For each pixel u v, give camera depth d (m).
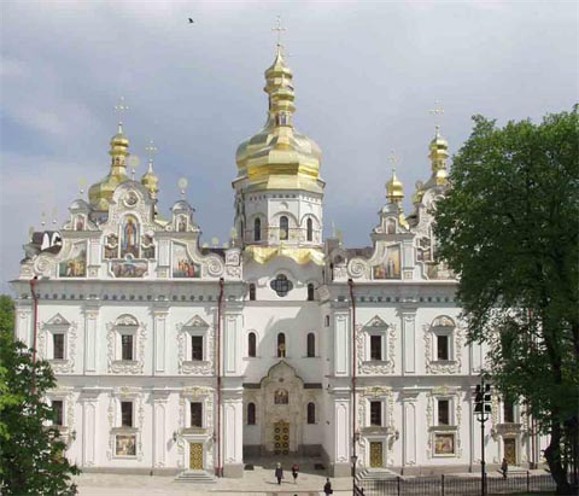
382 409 76.44
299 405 83.81
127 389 75.25
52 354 75.44
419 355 77.06
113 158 106.12
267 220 91.38
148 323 76.06
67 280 75.62
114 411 75.06
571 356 51.09
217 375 75.44
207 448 74.94
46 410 44.94
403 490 65.75
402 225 78.44
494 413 77.00
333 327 76.81
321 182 96.19
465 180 53.41
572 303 47.12
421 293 77.62
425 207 78.56
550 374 50.72
